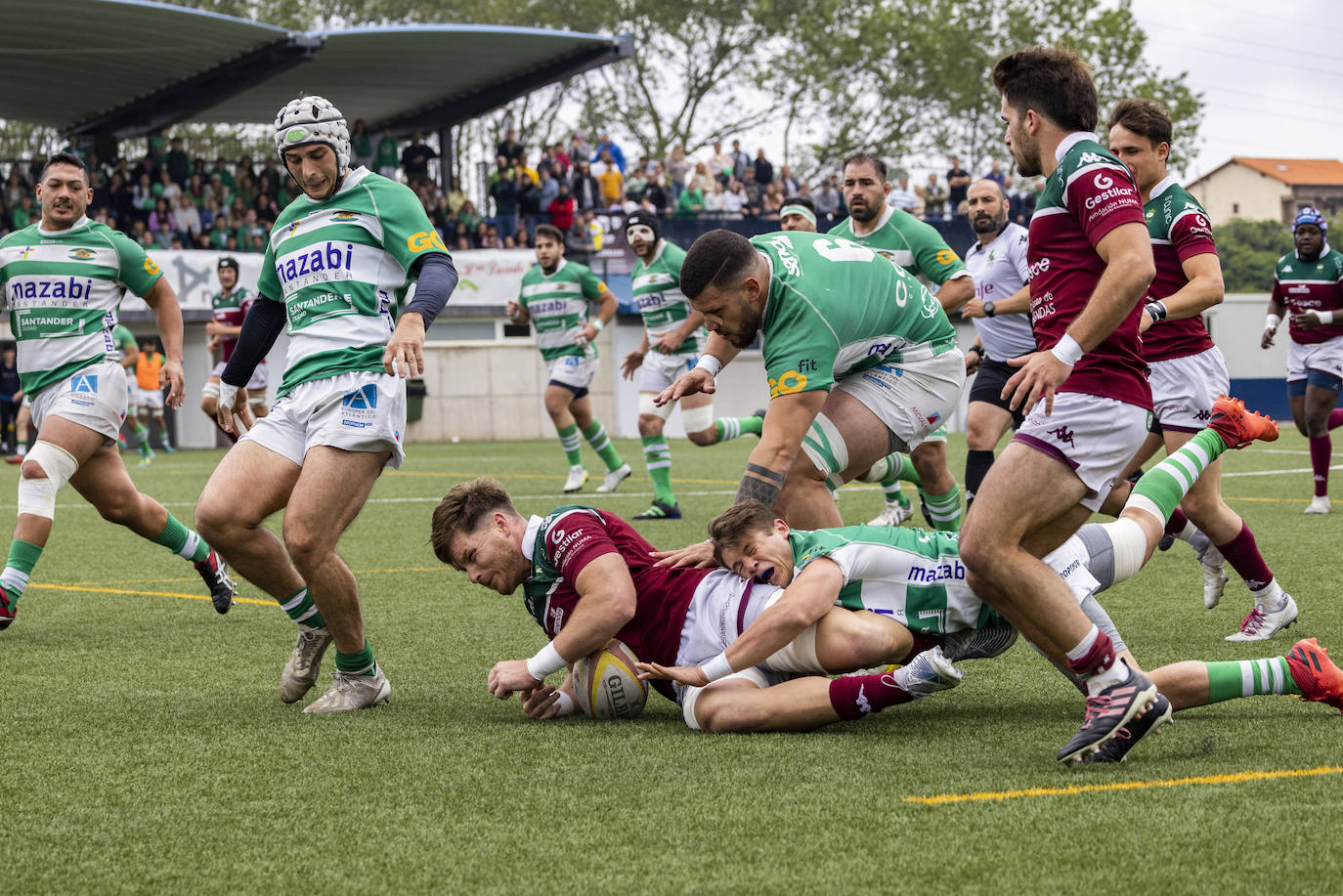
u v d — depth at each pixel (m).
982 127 105.69
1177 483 10.43
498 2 100.88
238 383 11.98
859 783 8.38
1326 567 18.09
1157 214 14.18
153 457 52.91
